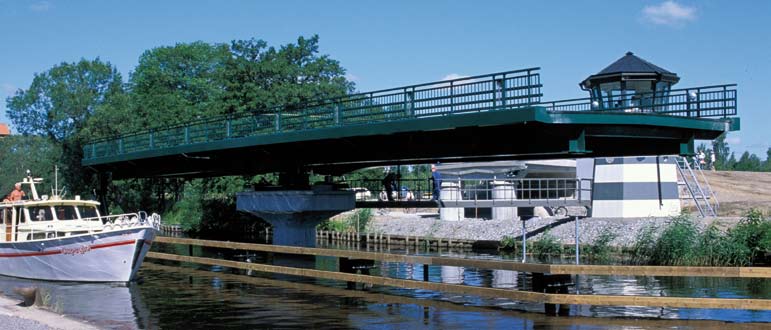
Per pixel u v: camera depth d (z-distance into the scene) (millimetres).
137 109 74750
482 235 43688
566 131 21672
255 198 36188
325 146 30766
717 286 24359
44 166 84500
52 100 80062
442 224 48375
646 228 35906
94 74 83438
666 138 24203
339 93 68688
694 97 24609
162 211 76438
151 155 38531
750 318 18422
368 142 28016
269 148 32344
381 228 52125
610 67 31375
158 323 19000
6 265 28953
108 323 19094
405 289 23766
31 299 21172
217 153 35406
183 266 31469
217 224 62000
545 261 34500
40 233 28359
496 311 19656
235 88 69188
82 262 26047
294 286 24922
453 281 25922
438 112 22953
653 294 22609
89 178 74250
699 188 43938
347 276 23453
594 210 41188
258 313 20062
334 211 34938
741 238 31562
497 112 20891
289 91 66125
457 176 52750
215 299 22516
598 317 18641
